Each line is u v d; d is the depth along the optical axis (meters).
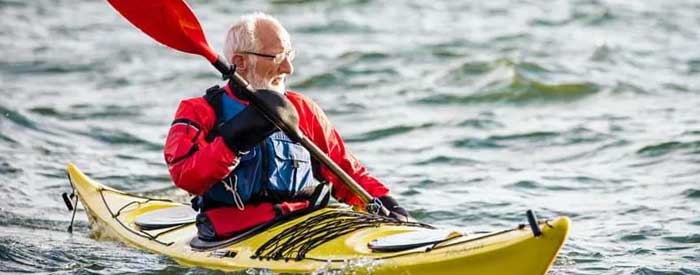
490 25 59.81
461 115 39.50
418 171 32.00
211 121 20.20
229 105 20.23
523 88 43.12
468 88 44.00
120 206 24.75
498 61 46.97
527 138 35.84
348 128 38.06
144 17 20.73
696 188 28.84
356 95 43.59
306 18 63.00
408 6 66.06
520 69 45.97
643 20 60.59
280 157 20.53
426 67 48.59
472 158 33.50
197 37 20.11
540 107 41.03
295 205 20.92
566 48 52.94
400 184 30.42
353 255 19.25
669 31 57.72
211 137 20.17
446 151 34.41
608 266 22.19
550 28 58.81
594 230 25.33
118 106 41.72
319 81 46.03
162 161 33.41
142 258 21.92
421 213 27.45
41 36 58.91
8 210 27.31
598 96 42.44
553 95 42.62
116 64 50.84
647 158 32.62
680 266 22.16
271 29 20.39
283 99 19.48
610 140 35.00
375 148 35.19
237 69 20.53
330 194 21.41
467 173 31.62
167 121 39.38
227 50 20.59
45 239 24.45
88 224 26.12
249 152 20.31
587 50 52.31
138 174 31.58
